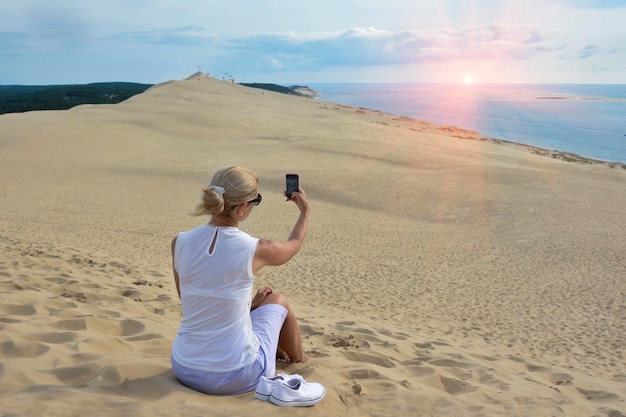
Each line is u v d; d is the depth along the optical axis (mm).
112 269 10148
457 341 9133
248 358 3359
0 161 39688
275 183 34906
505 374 5703
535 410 4293
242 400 3318
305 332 6910
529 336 10773
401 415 3723
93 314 5543
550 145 90750
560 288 15391
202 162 41438
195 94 88750
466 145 57531
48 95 171000
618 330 11484
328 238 22594
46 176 36562
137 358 4023
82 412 2891
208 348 3318
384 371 4836
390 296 13742
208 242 3248
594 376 7504
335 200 31391
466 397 4355
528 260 19172
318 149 44594
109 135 50406
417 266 17953
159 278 10219
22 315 5270
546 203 29703
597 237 22734
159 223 24688
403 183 34375
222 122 59406
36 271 8180
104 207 28375
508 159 45438
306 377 4035
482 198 30969
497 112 197125
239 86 129500
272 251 3312
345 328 7715
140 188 33875
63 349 4039
